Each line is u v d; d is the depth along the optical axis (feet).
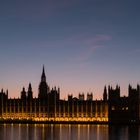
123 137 605.73
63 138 594.65
